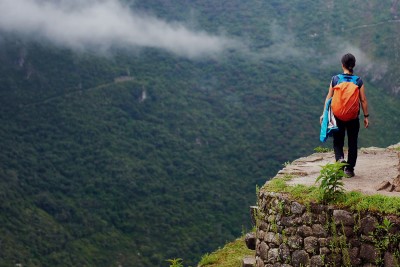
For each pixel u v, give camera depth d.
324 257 5.90
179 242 95.94
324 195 5.97
